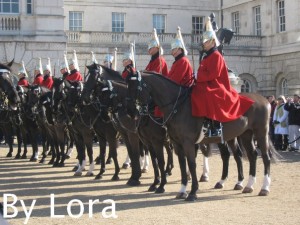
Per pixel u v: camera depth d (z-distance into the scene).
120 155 23.36
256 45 42.12
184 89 12.59
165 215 10.99
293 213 11.14
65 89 17.42
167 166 16.70
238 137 14.40
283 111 25.27
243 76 41.91
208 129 12.54
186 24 46.09
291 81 39.50
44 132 21.16
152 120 13.39
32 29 34.47
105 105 15.48
